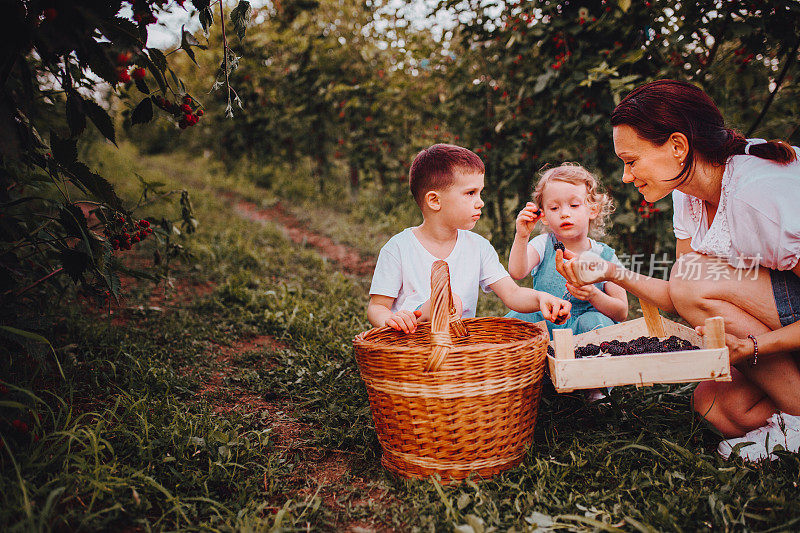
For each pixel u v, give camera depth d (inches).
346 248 235.9
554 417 86.7
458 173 86.0
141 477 65.6
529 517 62.0
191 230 116.1
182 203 113.3
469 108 220.4
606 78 154.1
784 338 67.9
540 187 96.5
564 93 161.9
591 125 160.2
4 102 63.7
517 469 71.2
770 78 156.9
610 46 156.6
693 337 76.6
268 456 76.7
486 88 208.1
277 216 304.3
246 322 137.6
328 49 299.7
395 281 91.7
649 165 73.1
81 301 129.4
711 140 70.8
